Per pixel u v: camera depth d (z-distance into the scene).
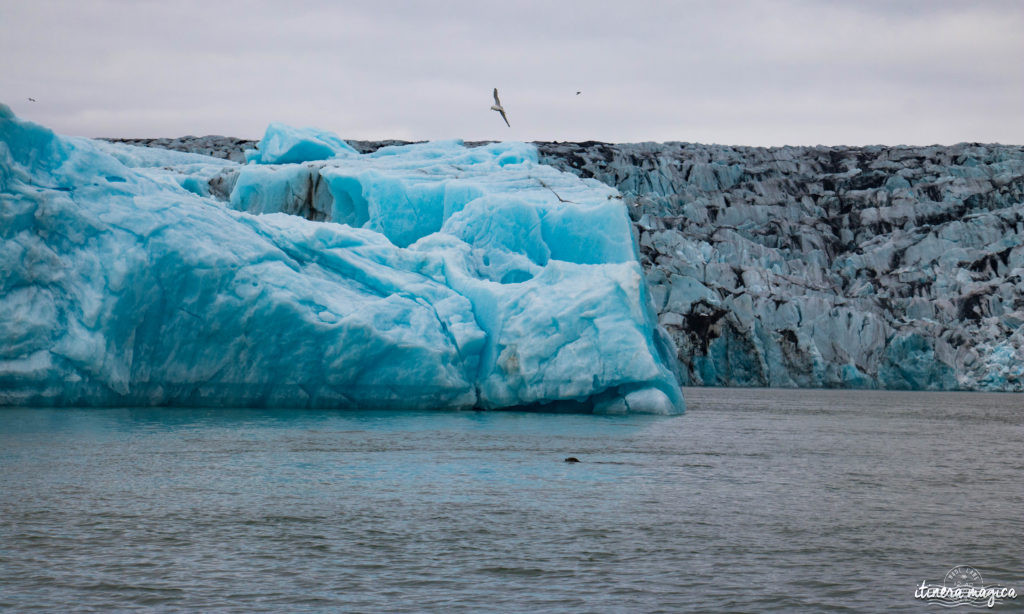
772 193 139.12
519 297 53.31
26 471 29.48
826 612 18.12
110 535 22.22
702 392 99.75
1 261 44.78
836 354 109.12
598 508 26.38
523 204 62.84
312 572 19.86
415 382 51.88
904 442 47.34
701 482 31.19
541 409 54.66
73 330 45.50
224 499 26.30
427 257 57.75
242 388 50.31
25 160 47.75
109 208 47.84
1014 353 108.50
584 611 17.89
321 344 49.97
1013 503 28.88
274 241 53.41
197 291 47.56
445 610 17.81
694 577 20.05
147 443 36.06
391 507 25.81
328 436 39.75
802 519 25.73
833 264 128.50
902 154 151.50
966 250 123.31
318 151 79.19
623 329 52.09
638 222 125.12
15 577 19.09
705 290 113.00
